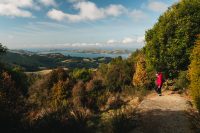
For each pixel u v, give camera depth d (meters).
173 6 18.73
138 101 14.83
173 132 8.89
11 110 9.05
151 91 18.17
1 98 9.40
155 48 18.59
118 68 29.52
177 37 16.92
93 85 26.97
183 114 10.66
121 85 27.44
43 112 10.68
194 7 16.72
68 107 12.66
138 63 25.39
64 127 8.74
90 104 16.69
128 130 9.27
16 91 11.53
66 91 26.61
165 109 11.71
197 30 16.41
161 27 17.94
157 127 9.40
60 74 29.23
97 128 9.98
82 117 10.05
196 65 10.06
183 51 16.78
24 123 8.68
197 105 9.91
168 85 18.75
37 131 8.45
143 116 10.69
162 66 18.33
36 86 27.58
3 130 8.15
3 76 11.99
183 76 16.41
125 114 10.00
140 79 24.28
